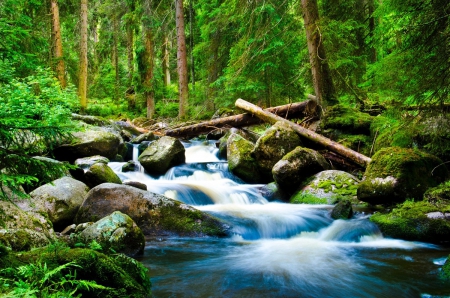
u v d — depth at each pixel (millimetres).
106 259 2830
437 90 5434
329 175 8305
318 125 11062
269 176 9734
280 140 9703
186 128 14500
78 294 2309
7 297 1815
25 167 2420
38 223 4258
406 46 5641
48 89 7270
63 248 2750
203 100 19141
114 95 27922
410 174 6598
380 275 4289
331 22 10914
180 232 6008
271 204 8102
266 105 16125
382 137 9086
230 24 17469
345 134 10430
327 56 11500
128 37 25859
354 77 13211
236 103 12859
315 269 4539
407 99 6051
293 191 8648
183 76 18984
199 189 8617
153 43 21906
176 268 4543
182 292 3781
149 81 21562
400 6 5762
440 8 5047
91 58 28938
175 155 10648
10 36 2848
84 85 19203
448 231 5363
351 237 5867
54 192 6191
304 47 13898
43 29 17594
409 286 3955
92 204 6172
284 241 5949
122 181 8922
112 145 10922
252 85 14984
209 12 18219
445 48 5137
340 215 6609
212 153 13031
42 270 2254
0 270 2166
